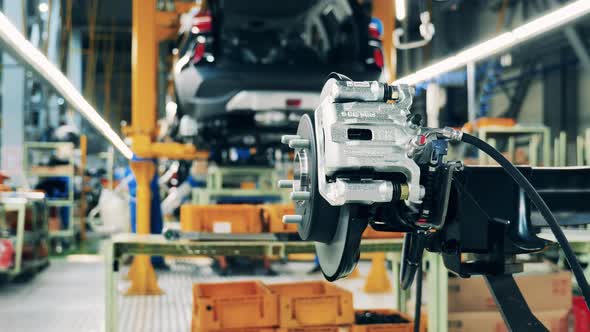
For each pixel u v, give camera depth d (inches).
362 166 47.1
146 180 237.6
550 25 128.8
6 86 431.8
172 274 281.4
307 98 211.9
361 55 219.1
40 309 199.6
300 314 132.9
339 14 212.8
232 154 307.0
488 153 49.6
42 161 390.9
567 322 137.0
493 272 54.7
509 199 57.0
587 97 439.8
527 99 508.7
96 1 557.3
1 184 298.8
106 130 183.0
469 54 164.7
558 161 199.0
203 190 293.0
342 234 49.3
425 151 49.3
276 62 211.6
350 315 135.1
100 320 183.6
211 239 141.3
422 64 468.4
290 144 50.3
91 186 510.9
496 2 470.3
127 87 855.7
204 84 209.9
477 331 134.0
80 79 650.2
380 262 236.5
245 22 219.3
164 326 174.9
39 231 286.5
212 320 129.6
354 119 47.4
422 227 51.5
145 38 229.9
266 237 143.3
